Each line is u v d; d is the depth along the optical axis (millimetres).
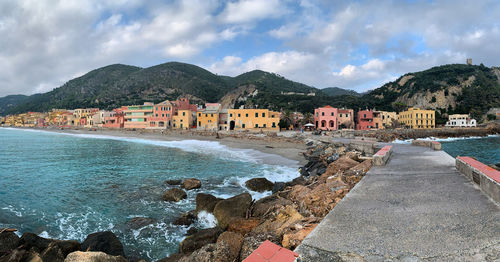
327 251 5273
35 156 37281
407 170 12781
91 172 26625
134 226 13656
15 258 8828
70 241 10406
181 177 24484
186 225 13961
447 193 8633
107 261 7695
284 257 4996
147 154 40156
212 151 43938
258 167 29516
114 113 113562
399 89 173375
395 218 6785
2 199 17391
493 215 6562
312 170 26297
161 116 90188
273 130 73250
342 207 7793
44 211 15547
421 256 4926
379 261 4832
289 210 10367
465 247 5141
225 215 13141
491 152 47844
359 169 14805
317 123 81500
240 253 7688
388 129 86250
